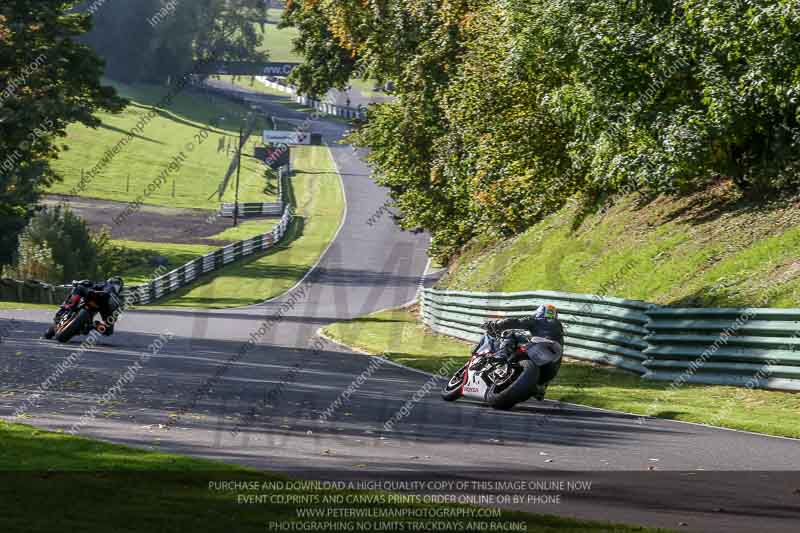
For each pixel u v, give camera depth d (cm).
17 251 12025
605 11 5100
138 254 14350
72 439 1894
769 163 5238
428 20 8131
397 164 9075
